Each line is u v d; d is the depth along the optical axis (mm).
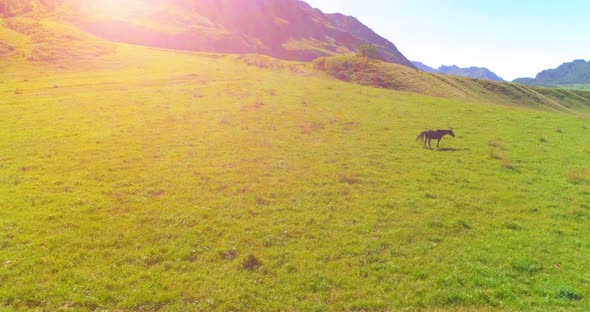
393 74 89312
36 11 123375
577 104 130500
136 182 21062
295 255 14641
